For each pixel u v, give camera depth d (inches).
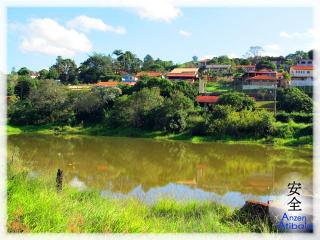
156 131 2159.2
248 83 2800.2
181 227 365.7
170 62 4995.1
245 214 437.4
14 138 2011.6
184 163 1294.3
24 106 2642.7
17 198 303.9
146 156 1449.3
